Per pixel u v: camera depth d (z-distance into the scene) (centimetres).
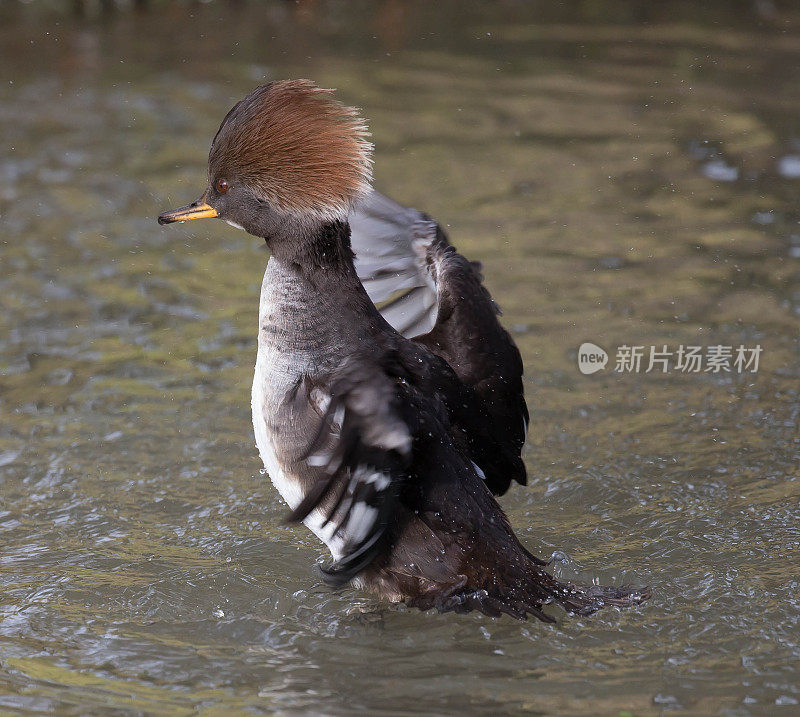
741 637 720
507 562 741
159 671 686
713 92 2031
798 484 934
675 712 637
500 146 1777
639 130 1847
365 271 873
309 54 2222
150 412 1048
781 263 1380
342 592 788
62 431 1008
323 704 648
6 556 826
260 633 736
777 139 1794
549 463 975
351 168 739
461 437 764
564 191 1605
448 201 1557
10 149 1689
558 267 1367
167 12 2405
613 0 2689
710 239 1448
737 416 1052
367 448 659
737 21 2544
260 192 741
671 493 926
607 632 727
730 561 822
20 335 1182
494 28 2469
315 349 726
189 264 1377
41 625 738
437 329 809
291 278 739
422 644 719
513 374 805
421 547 732
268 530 878
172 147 1723
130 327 1212
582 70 2178
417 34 2400
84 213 1495
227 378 1116
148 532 867
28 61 2078
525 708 643
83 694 656
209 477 949
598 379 1123
